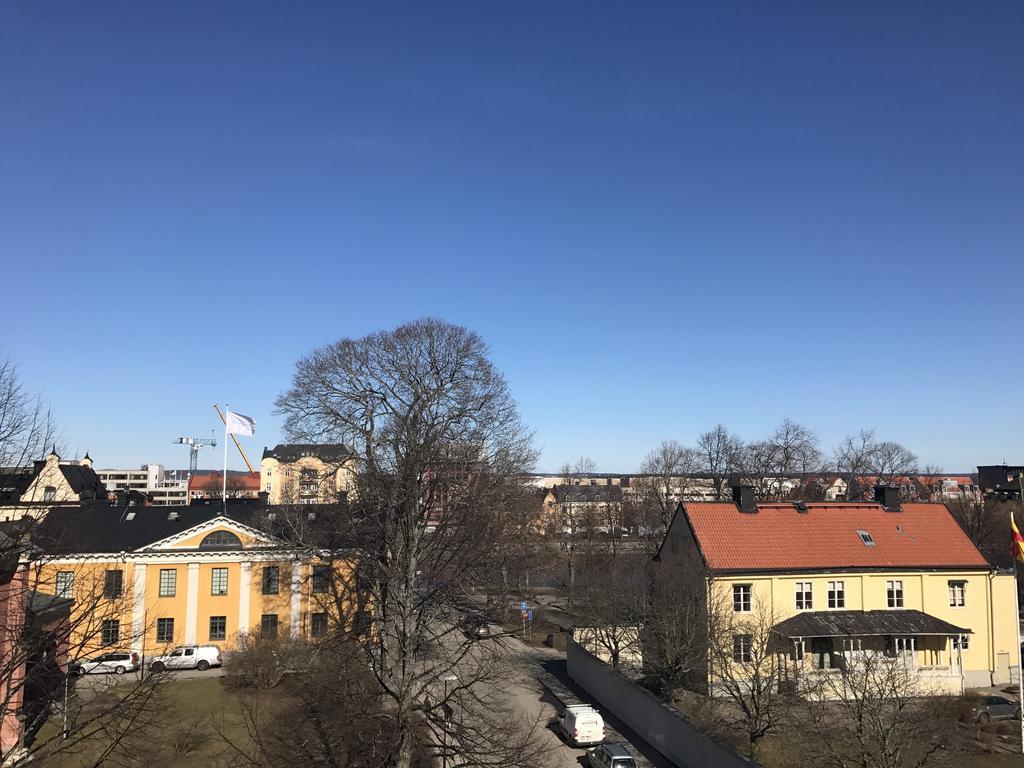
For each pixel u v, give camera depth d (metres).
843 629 40.41
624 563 56.62
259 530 52.88
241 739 32.47
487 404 50.00
